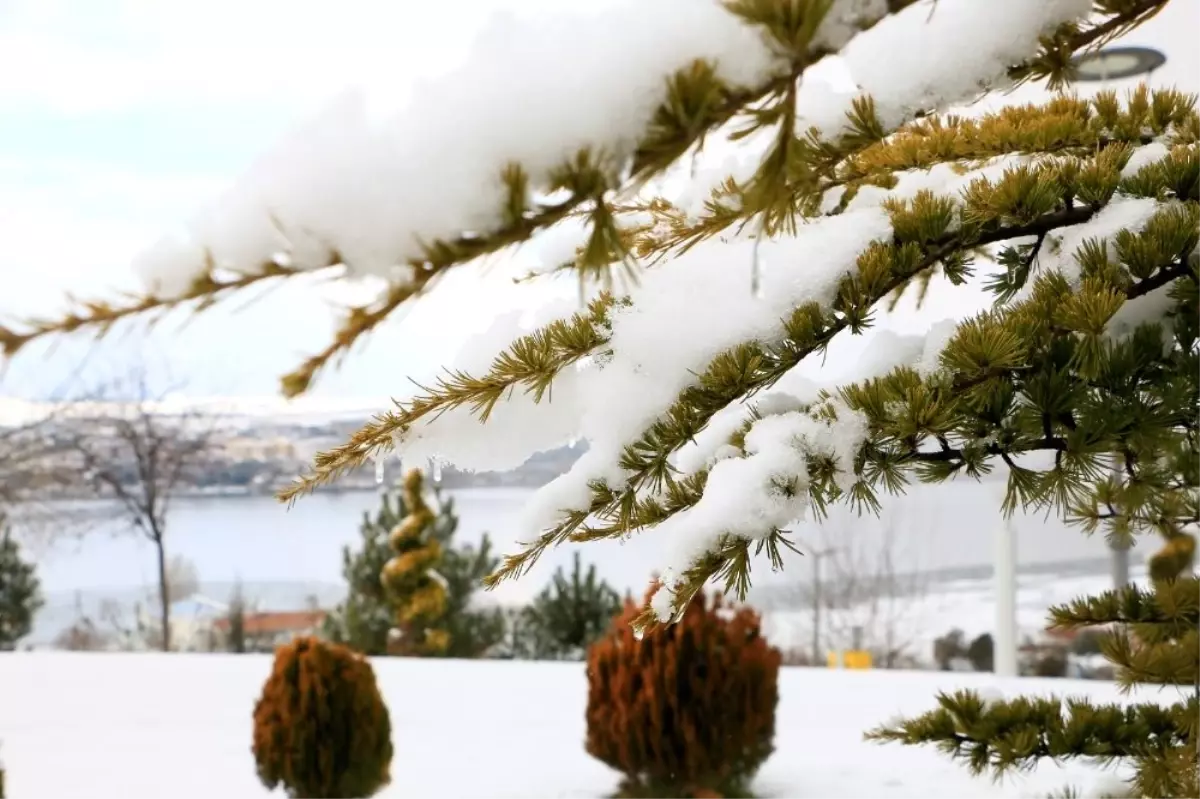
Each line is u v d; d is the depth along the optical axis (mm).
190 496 17406
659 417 892
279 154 389
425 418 917
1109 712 1676
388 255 386
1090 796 2084
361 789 5090
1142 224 983
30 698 8695
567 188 406
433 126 395
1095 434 857
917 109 718
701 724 4754
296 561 20578
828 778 5625
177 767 6410
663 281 963
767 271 956
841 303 936
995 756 1736
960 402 876
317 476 898
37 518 16703
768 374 900
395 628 11820
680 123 406
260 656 11273
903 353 1053
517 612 12555
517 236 406
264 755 5062
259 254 381
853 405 888
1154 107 1115
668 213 1047
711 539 808
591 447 911
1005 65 685
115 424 15984
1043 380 883
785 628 13578
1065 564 16469
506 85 397
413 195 385
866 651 12305
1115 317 1057
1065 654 10602
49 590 17766
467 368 993
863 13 425
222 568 19906
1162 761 1455
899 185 1142
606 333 908
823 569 14766
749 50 410
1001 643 8766
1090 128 1103
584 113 399
